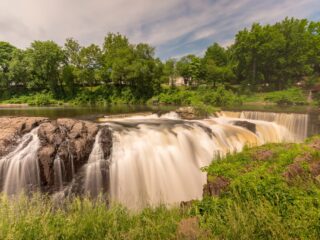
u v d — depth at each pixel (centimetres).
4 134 1091
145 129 1535
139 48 5462
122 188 1191
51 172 1048
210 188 762
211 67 5469
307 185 647
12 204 593
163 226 495
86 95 5003
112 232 487
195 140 1533
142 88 5044
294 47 5241
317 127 2047
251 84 5278
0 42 5538
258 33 5225
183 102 4216
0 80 4797
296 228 434
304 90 4275
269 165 805
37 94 5088
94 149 1181
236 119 2339
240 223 461
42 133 1123
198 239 432
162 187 1251
